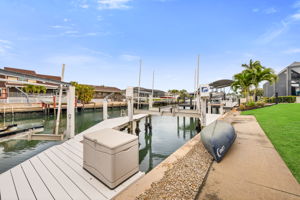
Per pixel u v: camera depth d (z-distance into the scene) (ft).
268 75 48.85
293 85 82.28
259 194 7.54
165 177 9.19
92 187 9.56
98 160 10.14
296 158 11.29
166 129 50.83
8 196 9.02
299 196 7.30
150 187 8.20
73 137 21.89
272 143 14.99
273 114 33.19
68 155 15.37
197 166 10.72
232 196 7.45
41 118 64.64
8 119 60.39
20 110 63.05
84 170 11.84
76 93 87.86
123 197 7.43
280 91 83.51
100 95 139.64
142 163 25.18
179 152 13.38
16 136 19.29
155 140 37.96
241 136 17.99
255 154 12.56
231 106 67.72
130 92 35.81
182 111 40.60
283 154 12.17
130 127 36.09
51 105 74.43
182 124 60.13
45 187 9.80
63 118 66.23
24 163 13.38
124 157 9.86
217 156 11.58
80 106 88.84
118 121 39.63
